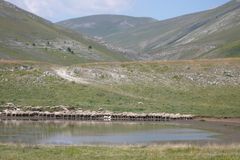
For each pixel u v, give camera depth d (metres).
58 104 96.69
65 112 88.81
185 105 101.44
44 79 111.00
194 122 83.19
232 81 118.31
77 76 117.62
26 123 78.06
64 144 52.53
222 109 98.44
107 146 49.66
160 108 97.19
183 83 117.00
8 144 50.12
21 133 63.59
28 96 101.31
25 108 91.81
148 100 104.81
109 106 96.81
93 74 119.25
